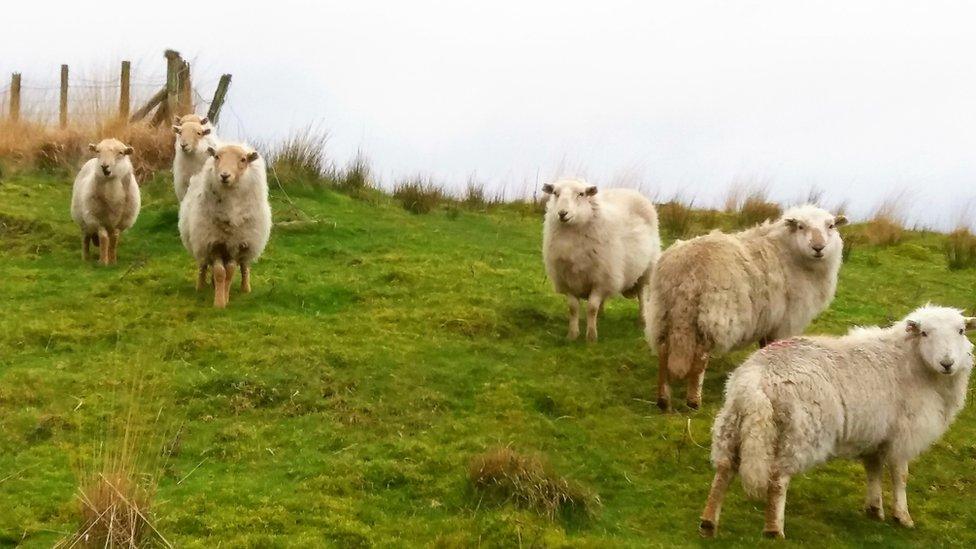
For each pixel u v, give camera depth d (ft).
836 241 27.81
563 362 28.81
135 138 40.91
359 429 26.20
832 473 25.85
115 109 44.24
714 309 26.63
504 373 28.09
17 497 23.98
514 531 23.61
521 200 42.27
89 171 33.37
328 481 24.68
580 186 29.43
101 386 27.07
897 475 24.49
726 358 29.40
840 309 32.32
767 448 23.44
